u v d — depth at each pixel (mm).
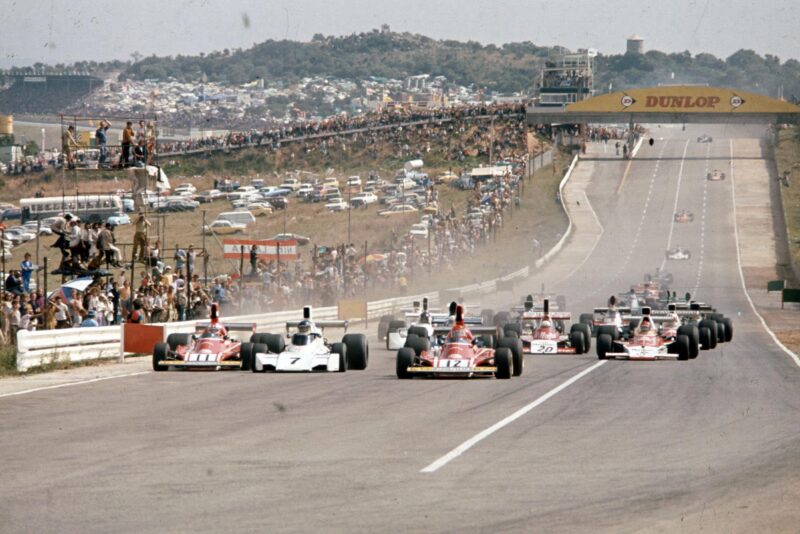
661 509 30484
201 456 38656
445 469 36125
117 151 122875
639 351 81812
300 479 34406
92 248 106562
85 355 81500
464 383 64625
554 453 39375
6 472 35812
